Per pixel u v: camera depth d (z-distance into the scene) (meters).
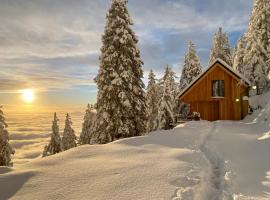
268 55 35.25
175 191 7.63
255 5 38.16
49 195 7.63
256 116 29.23
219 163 11.44
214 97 32.50
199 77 33.09
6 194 7.85
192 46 45.66
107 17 25.48
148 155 12.12
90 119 40.72
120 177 8.85
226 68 31.94
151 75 44.97
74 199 7.30
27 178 9.05
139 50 26.08
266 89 35.28
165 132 20.27
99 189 7.89
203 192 7.87
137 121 24.81
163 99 36.75
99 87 24.75
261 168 10.09
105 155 12.20
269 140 14.97
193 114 33.47
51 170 9.91
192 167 10.22
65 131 46.28
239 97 31.64
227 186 8.23
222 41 51.78
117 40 24.78
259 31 37.06
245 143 15.56
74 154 12.49
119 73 24.30
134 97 24.55
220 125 24.89
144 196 7.30
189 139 17.12
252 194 7.41
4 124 28.92
